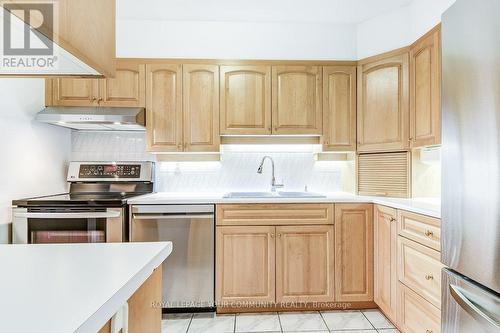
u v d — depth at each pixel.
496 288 1.03
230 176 2.91
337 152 2.66
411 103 2.32
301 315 2.29
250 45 2.64
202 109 2.56
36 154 2.34
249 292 2.29
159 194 2.69
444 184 1.34
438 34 1.99
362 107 2.58
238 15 2.55
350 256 2.33
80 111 2.43
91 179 2.68
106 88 2.53
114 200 2.17
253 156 2.93
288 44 2.65
